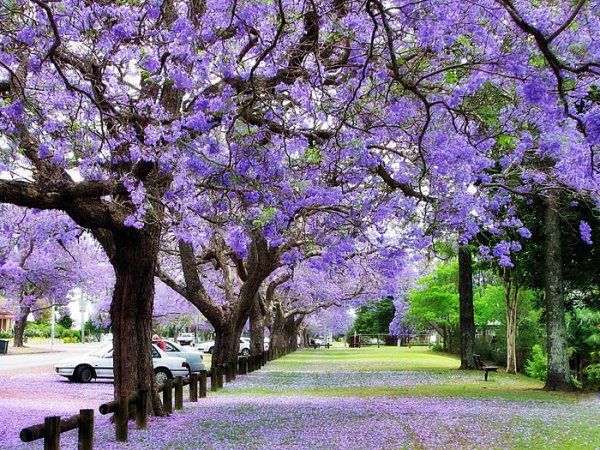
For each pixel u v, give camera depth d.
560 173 11.05
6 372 24.36
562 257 18.38
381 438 9.07
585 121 6.32
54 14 7.46
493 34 7.56
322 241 13.12
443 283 33.75
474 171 10.59
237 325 21.34
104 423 10.97
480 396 15.24
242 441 8.86
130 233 10.62
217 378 17.67
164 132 8.73
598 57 6.59
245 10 7.35
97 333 88.19
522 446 8.44
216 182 9.91
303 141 9.63
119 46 8.07
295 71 8.80
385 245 13.56
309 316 58.00
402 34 8.11
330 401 14.21
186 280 20.53
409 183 11.38
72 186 8.63
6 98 9.80
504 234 13.02
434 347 49.06
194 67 7.87
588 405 13.29
